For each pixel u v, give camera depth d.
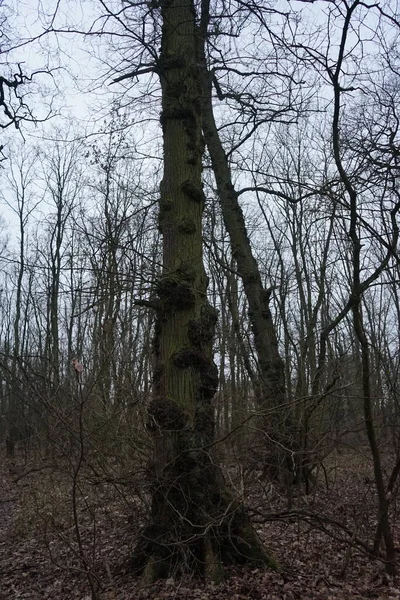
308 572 5.48
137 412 5.75
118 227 6.74
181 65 6.32
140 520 5.73
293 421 6.85
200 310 5.71
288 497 6.34
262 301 10.62
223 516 4.96
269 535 6.88
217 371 5.67
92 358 5.98
